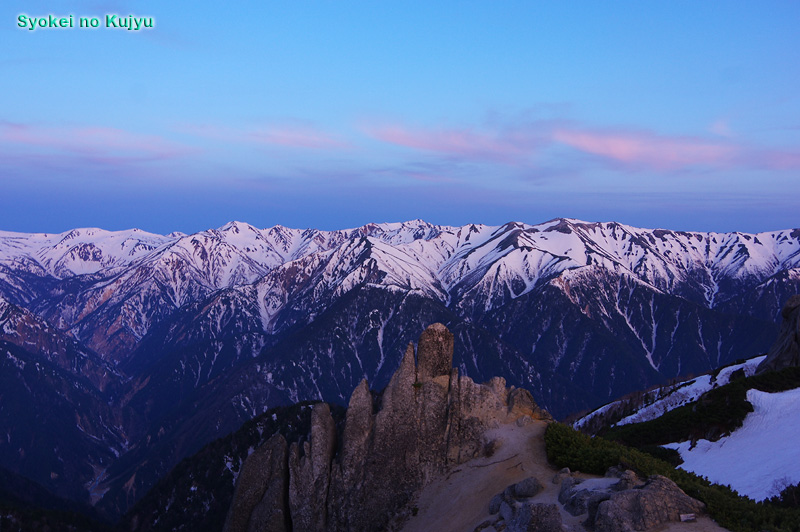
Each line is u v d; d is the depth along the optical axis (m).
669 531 31.11
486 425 47.59
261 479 49.19
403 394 48.38
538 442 45.72
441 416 47.88
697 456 71.94
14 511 99.25
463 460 46.31
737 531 31.45
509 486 39.91
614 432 89.19
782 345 105.56
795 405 74.50
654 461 41.34
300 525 46.34
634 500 32.25
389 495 45.81
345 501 46.19
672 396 112.12
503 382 53.56
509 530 34.66
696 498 34.56
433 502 43.56
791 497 51.28
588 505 33.34
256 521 47.75
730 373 112.75
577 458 41.59
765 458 63.41
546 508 33.41
